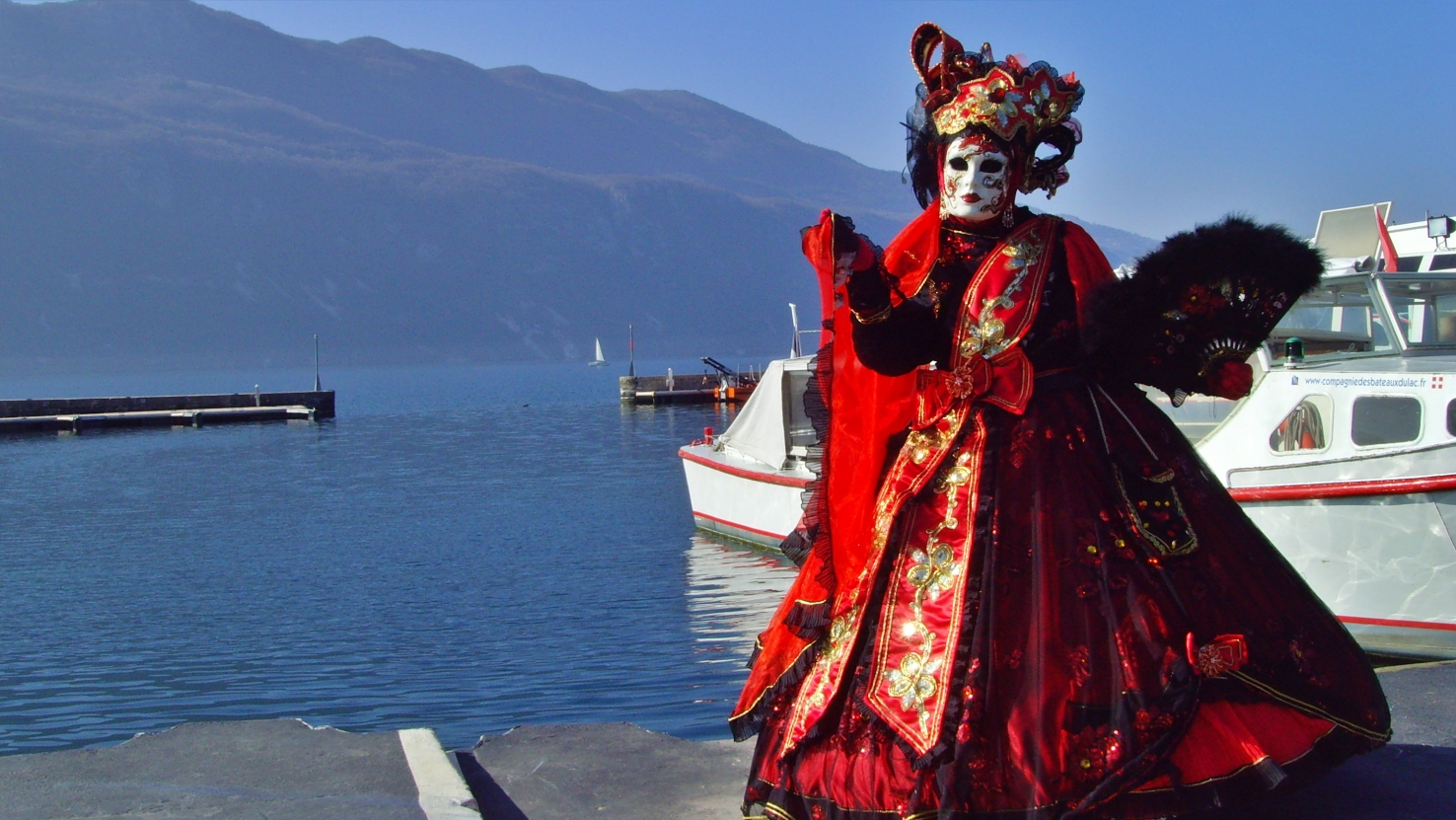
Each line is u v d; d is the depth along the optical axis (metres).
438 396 104.75
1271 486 9.73
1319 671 2.65
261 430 55.75
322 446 46.91
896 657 2.70
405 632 14.80
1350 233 14.02
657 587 16.88
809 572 2.92
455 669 12.75
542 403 86.75
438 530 24.20
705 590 16.45
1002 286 2.88
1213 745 2.54
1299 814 2.93
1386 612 9.32
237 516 27.19
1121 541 2.67
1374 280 10.54
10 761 3.23
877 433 2.92
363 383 167.62
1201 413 11.68
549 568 19.02
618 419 60.03
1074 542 2.67
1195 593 2.63
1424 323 10.62
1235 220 2.80
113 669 13.41
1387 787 3.09
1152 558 2.64
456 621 15.34
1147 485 2.73
